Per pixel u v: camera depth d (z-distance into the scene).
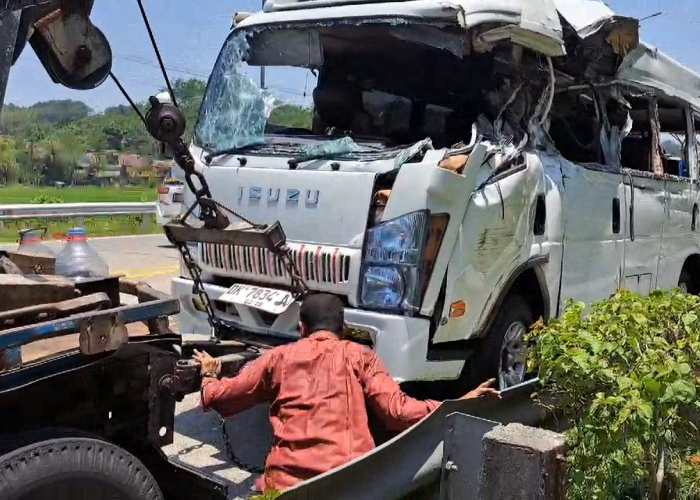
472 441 2.83
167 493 3.20
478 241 4.58
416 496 3.00
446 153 4.44
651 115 7.27
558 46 5.13
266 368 3.22
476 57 5.19
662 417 3.04
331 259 4.49
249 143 5.32
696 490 3.35
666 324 3.58
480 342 4.96
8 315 2.68
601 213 6.10
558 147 6.26
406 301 4.32
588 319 3.45
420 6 4.85
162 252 14.68
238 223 3.96
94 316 2.71
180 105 4.41
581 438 3.11
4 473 2.40
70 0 3.01
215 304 5.01
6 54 2.74
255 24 5.46
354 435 3.07
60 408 2.85
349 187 4.54
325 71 5.76
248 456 4.63
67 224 18.48
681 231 7.88
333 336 3.32
